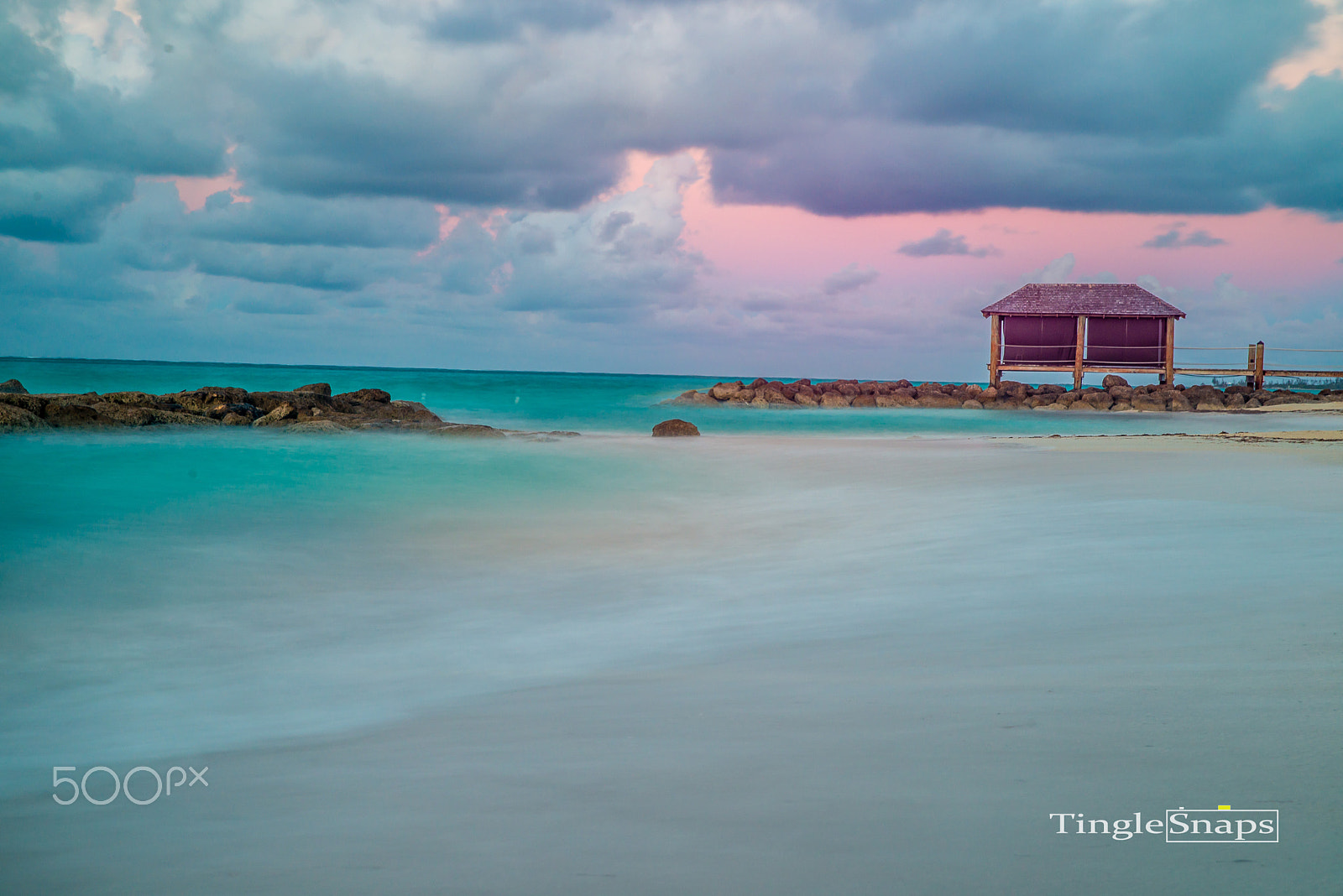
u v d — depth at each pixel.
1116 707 2.88
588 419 37.88
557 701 3.69
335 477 14.30
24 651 5.43
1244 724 2.63
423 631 5.83
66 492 12.30
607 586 7.10
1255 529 6.99
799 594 6.18
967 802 2.12
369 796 2.50
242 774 2.92
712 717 3.14
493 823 2.19
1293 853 1.76
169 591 7.26
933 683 3.43
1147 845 1.84
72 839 2.35
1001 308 47.75
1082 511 8.62
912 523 9.10
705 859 1.88
